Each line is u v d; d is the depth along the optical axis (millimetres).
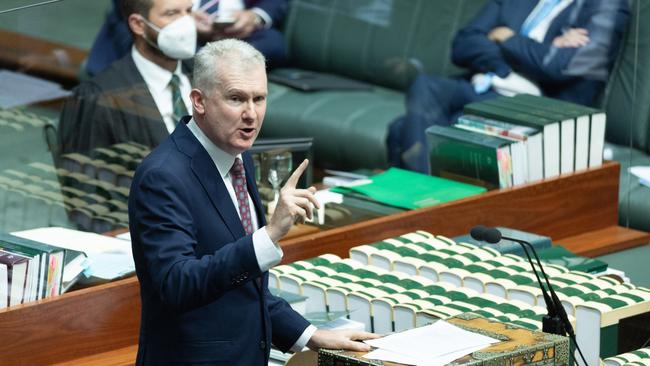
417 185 14242
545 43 16938
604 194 14875
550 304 8781
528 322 9500
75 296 10906
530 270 11039
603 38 16859
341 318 10070
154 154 8438
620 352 9930
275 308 8945
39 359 10758
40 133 13438
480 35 17141
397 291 10445
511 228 14078
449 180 14523
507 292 10484
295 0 18672
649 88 16484
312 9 19109
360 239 12773
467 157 14352
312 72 18672
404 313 9930
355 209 13328
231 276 7867
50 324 10789
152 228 8164
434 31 17656
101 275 11383
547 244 12523
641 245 14719
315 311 10570
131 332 11281
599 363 9766
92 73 13719
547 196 14336
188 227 8227
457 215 13539
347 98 17578
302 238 12367
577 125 14672
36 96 13523
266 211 13070
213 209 8414
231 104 8188
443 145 14594
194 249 8281
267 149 13148
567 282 10633
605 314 9742
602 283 10656
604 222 14961
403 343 8438
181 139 8469
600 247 14297
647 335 10062
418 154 15734
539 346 8266
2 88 13469
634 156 16438
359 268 11133
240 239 7996
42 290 10844
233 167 8641
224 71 8164
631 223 15359
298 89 17859
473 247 11719
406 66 17688
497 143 14148
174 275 7941
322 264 11305
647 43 16625
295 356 9297
